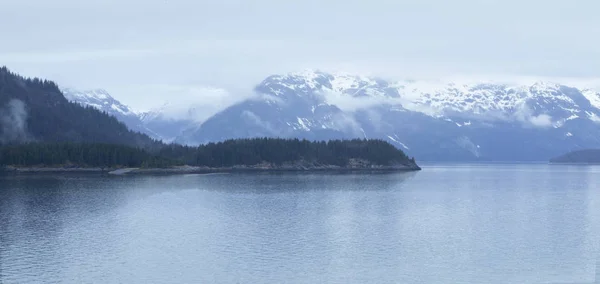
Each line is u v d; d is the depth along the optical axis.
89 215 166.00
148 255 117.38
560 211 184.88
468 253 121.56
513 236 139.12
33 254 117.06
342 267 110.50
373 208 187.88
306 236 137.25
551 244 130.38
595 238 137.25
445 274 106.88
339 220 161.00
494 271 108.81
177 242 129.38
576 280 103.94
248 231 142.88
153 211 175.88
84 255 116.75
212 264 111.44
